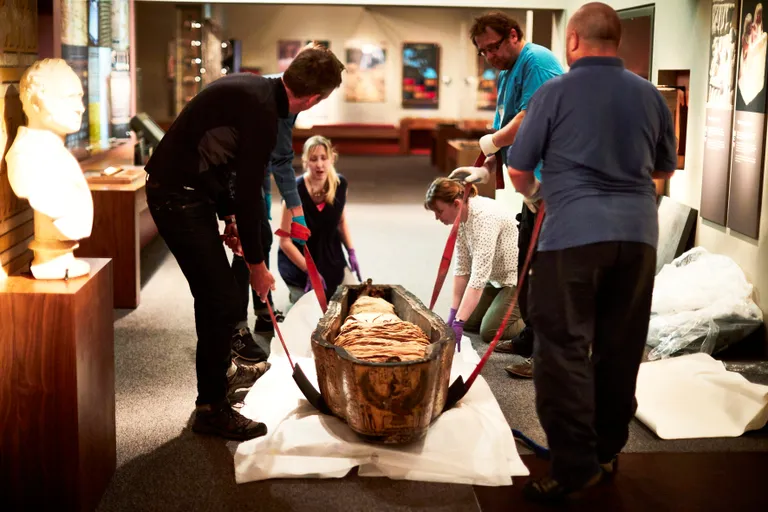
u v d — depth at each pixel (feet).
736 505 9.45
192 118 10.14
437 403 10.66
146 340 15.34
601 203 8.73
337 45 60.59
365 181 40.68
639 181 8.88
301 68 10.10
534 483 9.36
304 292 17.35
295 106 10.36
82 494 8.91
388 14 60.44
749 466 10.39
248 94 9.97
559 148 8.85
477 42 13.25
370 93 61.31
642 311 9.10
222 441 10.96
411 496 9.53
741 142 15.06
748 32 14.80
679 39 17.94
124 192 17.16
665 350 14.25
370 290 13.47
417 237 25.57
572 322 8.80
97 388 9.38
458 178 13.57
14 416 8.70
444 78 61.31
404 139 57.31
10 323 8.53
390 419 9.93
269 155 10.21
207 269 10.59
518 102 13.21
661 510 9.33
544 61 12.90
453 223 13.80
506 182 27.37
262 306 15.70
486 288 15.97
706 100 16.66
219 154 10.30
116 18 24.99
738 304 14.57
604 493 9.68
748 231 14.92
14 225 9.32
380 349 10.43
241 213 10.13
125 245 17.31
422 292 19.02
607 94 8.73
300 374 11.46
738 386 12.07
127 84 25.94
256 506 9.31
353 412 10.09
